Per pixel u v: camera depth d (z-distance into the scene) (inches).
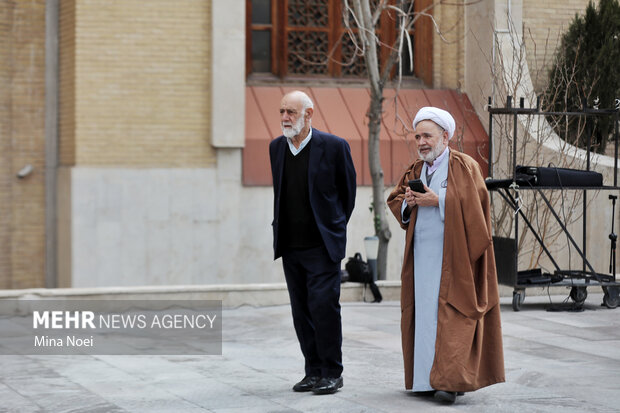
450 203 373.7
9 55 844.6
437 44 947.3
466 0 934.4
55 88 855.7
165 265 824.3
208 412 359.9
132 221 815.7
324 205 387.5
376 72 752.3
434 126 382.9
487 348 378.0
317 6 924.0
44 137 854.5
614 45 882.8
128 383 422.6
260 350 517.0
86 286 803.4
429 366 375.9
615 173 693.3
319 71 926.4
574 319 632.4
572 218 820.0
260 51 911.0
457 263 372.2
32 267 853.8
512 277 669.3
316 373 402.6
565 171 669.9
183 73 828.6
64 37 840.9
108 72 812.6
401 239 888.3
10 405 378.3
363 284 725.9
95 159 810.8
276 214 392.8
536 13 924.6
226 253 840.9
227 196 840.9
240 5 829.8
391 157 882.1
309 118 388.5
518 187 657.6
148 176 819.4
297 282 398.0
